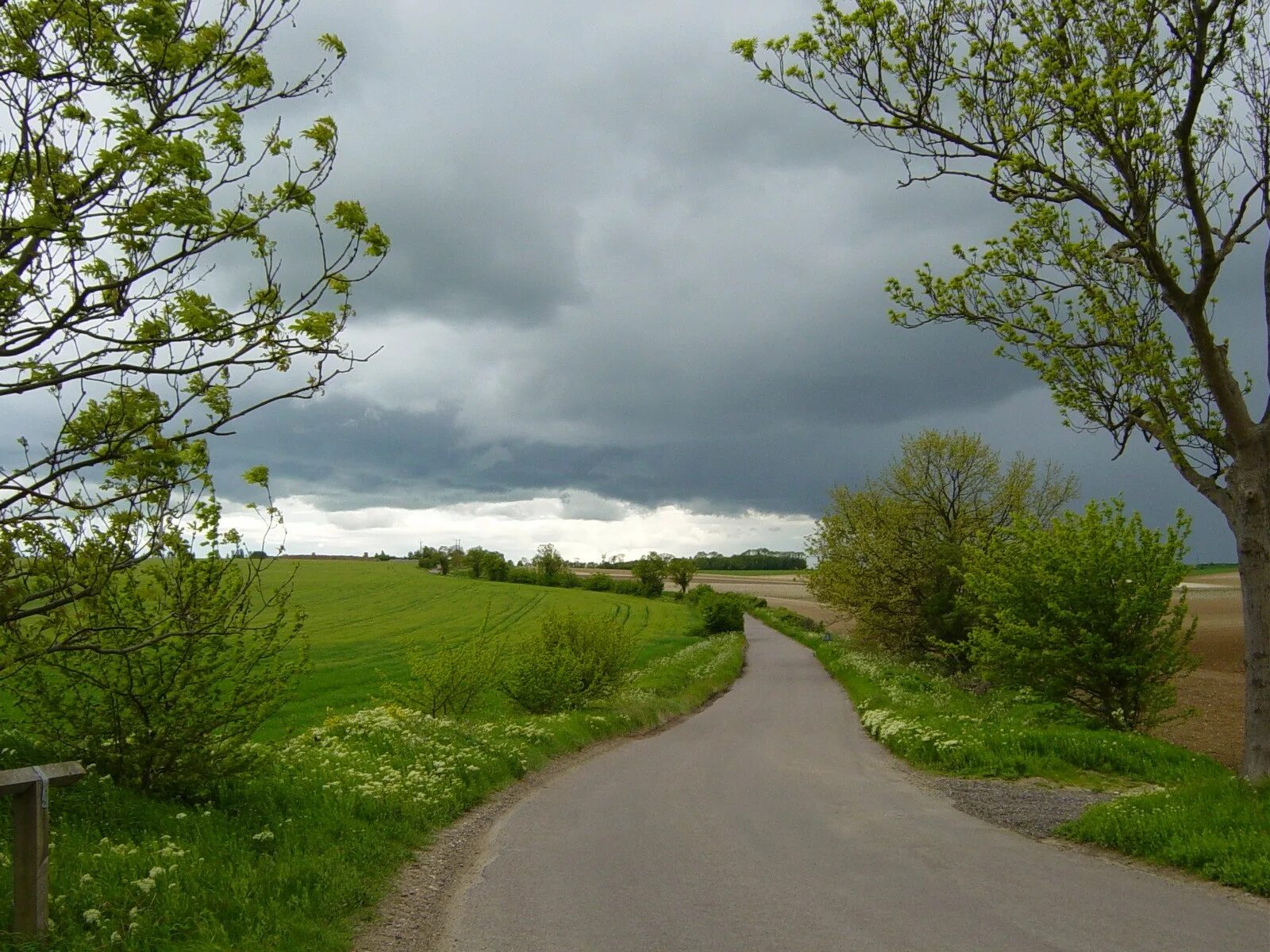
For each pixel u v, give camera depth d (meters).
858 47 11.04
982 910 7.15
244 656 9.12
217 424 5.52
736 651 51.94
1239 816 9.13
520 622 69.94
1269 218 10.84
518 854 9.64
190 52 5.20
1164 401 11.97
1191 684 31.06
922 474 39.00
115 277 5.15
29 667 7.88
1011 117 11.09
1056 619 18.84
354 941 6.70
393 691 21.14
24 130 4.84
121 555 5.70
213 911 6.43
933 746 16.97
